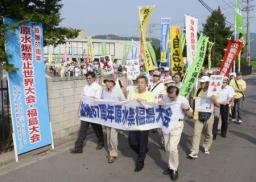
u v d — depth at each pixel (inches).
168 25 727.1
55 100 420.2
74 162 322.3
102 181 274.1
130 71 478.9
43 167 307.3
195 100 337.4
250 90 1203.9
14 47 320.2
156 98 301.4
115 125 316.8
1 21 324.5
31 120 341.4
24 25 329.4
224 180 279.0
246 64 2287.2
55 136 420.8
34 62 344.5
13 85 321.7
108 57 462.0
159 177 284.2
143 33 559.8
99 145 370.0
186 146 389.4
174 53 567.2
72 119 453.7
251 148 381.7
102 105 326.6
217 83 331.3
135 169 298.5
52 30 362.6
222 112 430.3
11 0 331.3
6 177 281.9
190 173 294.7
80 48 1947.6
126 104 303.7
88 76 352.5
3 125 341.4
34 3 353.4
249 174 294.0
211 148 380.2
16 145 323.9
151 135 437.4
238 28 826.2
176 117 280.8
